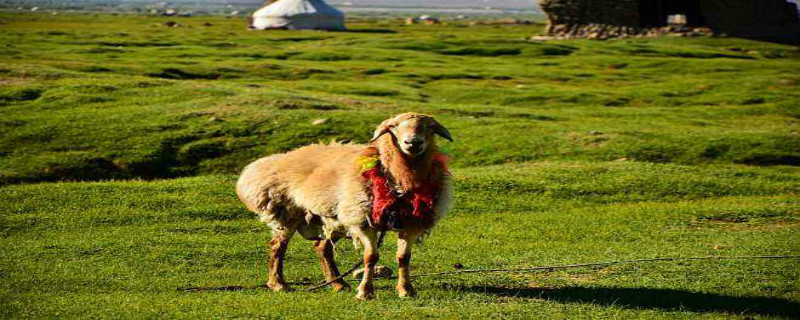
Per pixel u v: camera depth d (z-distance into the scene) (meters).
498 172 20.62
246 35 86.12
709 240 14.02
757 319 8.97
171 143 23.92
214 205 16.77
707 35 81.56
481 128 26.58
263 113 27.25
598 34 82.19
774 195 19.02
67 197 17.09
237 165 22.91
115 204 16.75
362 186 9.41
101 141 23.75
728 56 66.06
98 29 98.06
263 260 12.74
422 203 9.34
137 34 84.00
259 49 64.50
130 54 56.25
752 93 40.09
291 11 101.50
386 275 11.40
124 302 9.38
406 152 9.12
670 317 8.97
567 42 77.12
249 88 33.44
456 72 50.44
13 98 29.14
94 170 21.69
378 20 186.00
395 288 10.37
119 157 22.58
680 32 82.06
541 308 9.16
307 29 101.56
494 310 8.95
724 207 16.92
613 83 47.78
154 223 15.50
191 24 124.25
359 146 10.13
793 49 73.69
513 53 67.75
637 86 44.94
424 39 77.56
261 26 102.06
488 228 15.37
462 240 14.28
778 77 45.47
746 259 12.11
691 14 92.94
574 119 30.83
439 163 9.62
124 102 29.45
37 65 38.03
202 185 18.47
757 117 33.78
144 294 10.08
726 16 82.25
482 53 67.69
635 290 10.34
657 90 42.25
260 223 15.62
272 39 79.56
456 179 19.55
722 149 24.34
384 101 32.03
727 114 34.41
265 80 43.97
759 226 15.48
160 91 31.33
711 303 9.73
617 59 61.03
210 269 12.05
